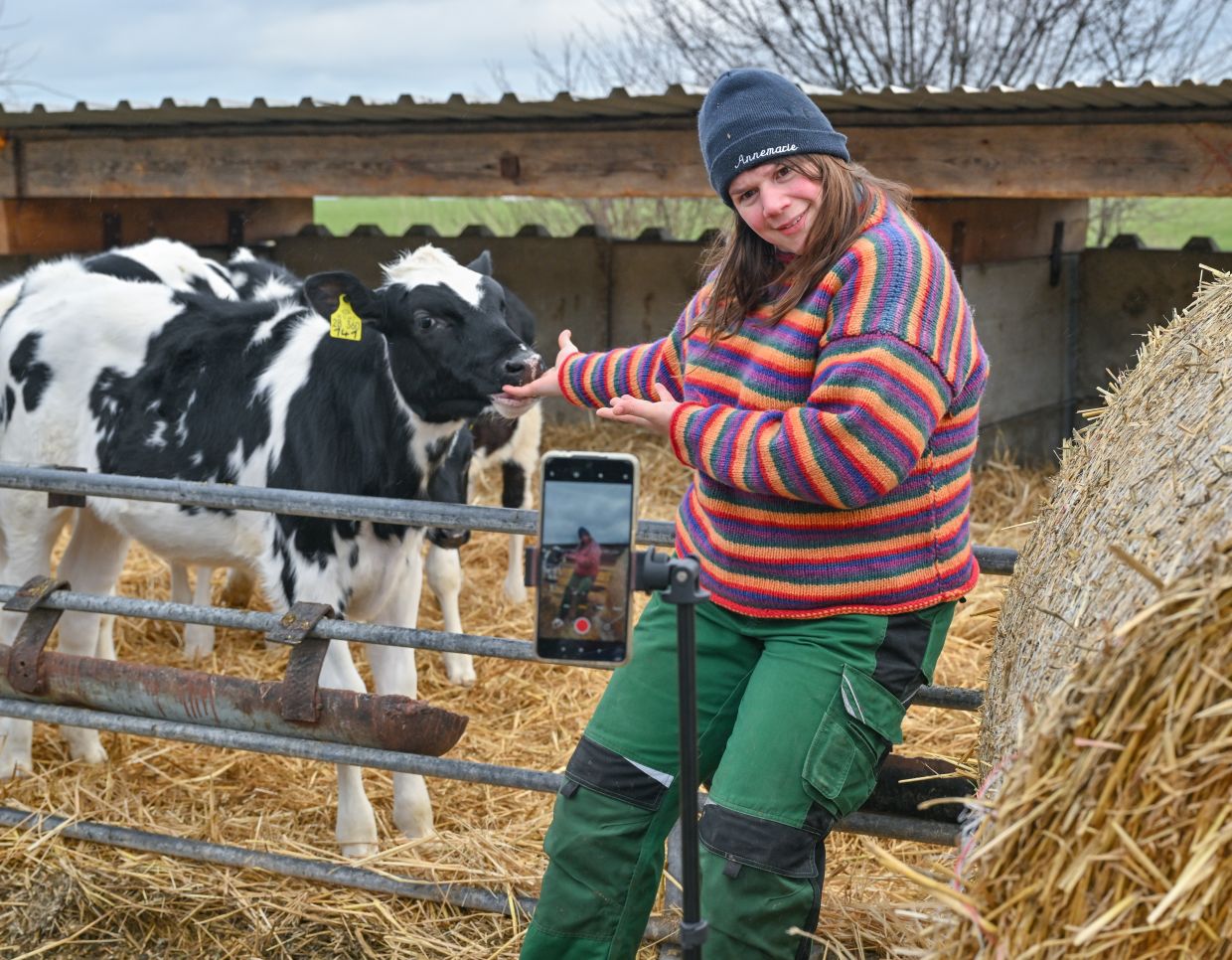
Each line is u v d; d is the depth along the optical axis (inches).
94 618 167.2
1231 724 60.7
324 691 118.6
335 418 146.1
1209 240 305.7
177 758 157.1
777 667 85.6
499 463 232.8
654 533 106.3
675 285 324.5
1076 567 85.6
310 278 139.7
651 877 92.8
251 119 269.6
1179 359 91.9
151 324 163.0
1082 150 225.8
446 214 689.0
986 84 440.1
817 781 83.4
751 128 83.0
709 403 89.2
